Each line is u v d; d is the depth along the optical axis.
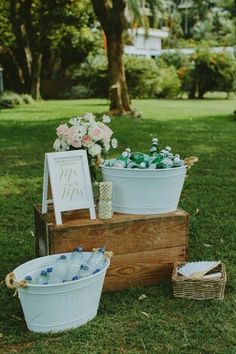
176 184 3.91
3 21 26.56
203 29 50.03
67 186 3.74
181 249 3.98
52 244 3.67
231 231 5.09
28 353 3.03
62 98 31.39
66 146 3.89
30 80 26.59
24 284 3.11
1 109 20.78
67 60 31.86
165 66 31.08
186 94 32.53
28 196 6.50
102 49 31.53
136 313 3.48
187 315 3.45
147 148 10.12
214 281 3.63
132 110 16.75
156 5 19.86
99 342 3.14
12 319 3.43
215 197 6.35
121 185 3.86
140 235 3.85
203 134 12.18
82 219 3.83
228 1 42.34
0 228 5.29
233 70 28.69
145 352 3.03
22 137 11.83
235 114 16.62
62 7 25.36
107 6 15.99
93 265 3.42
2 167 8.36
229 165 8.38
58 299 3.17
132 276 3.89
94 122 3.92
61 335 3.23
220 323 3.34
